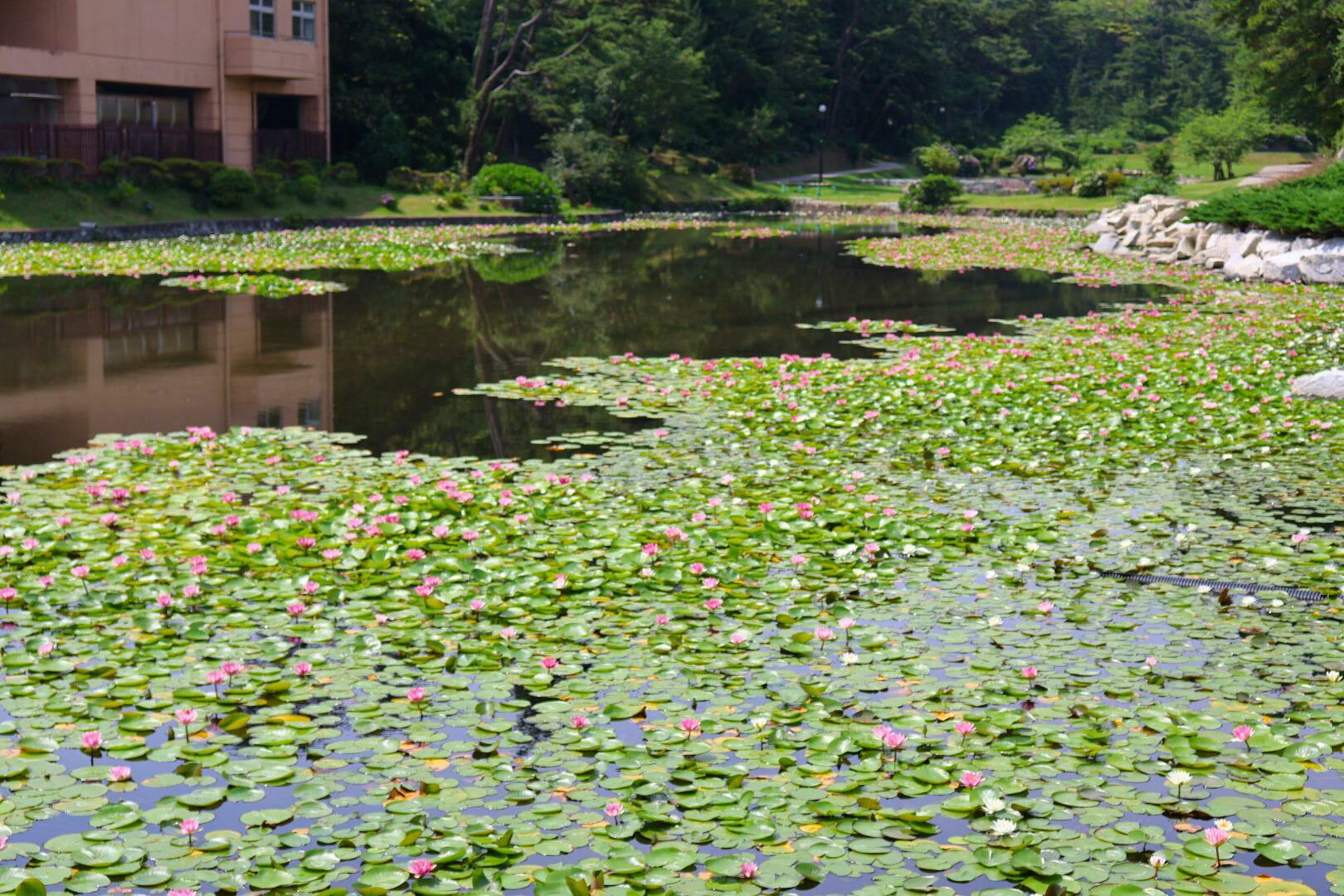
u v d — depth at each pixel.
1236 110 54.28
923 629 5.77
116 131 31.06
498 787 4.26
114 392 11.12
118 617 5.72
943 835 3.99
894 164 78.75
